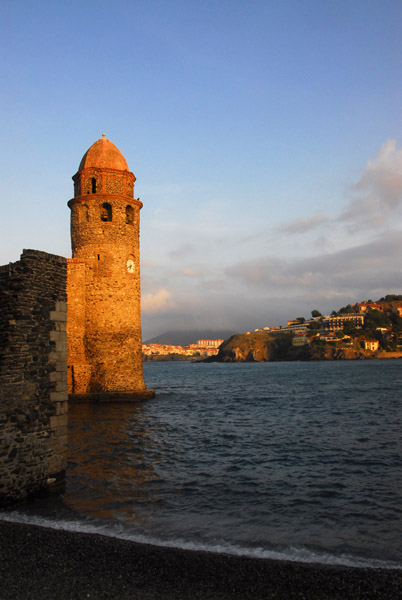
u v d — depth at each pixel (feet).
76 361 119.03
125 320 122.11
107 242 121.60
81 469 53.88
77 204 124.36
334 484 50.01
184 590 26.96
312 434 81.30
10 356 40.63
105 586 27.12
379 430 85.40
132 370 123.03
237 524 37.83
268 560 30.86
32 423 42.50
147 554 31.24
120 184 125.59
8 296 42.34
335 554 32.35
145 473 53.11
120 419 93.15
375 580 28.40
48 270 45.39
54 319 45.60
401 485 49.67
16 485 40.86
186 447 68.80
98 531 35.40
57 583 27.32
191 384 241.14
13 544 32.30
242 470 55.88
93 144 131.75
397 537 35.55
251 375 343.46
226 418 102.53
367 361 650.02
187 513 40.16
